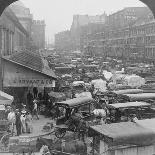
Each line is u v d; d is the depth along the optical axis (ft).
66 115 65.16
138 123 44.47
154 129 41.78
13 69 85.56
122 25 359.46
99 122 65.21
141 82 115.14
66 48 650.43
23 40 226.79
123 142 40.04
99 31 436.35
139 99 76.28
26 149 50.67
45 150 47.88
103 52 395.55
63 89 106.11
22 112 65.51
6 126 60.85
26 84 85.92
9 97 66.28
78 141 53.36
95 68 182.29
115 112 66.59
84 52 461.37
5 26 100.68
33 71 85.71
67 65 193.77
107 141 41.45
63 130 59.26
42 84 86.07
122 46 331.98
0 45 87.71
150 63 233.76
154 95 78.07
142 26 288.92
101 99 83.35
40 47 528.63
